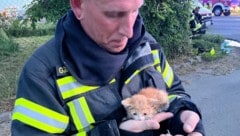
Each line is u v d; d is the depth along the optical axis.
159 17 7.61
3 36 8.74
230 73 7.67
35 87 1.23
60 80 1.25
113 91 1.29
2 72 6.69
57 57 1.26
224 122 5.04
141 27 1.39
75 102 1.25
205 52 9.01
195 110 1.37
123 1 1.12
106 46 1.24
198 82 7.07
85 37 1.24
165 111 1.33
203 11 13.84
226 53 9.22
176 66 7.96
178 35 8.19
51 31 10.89
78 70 1.25
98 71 1.26
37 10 7.81
